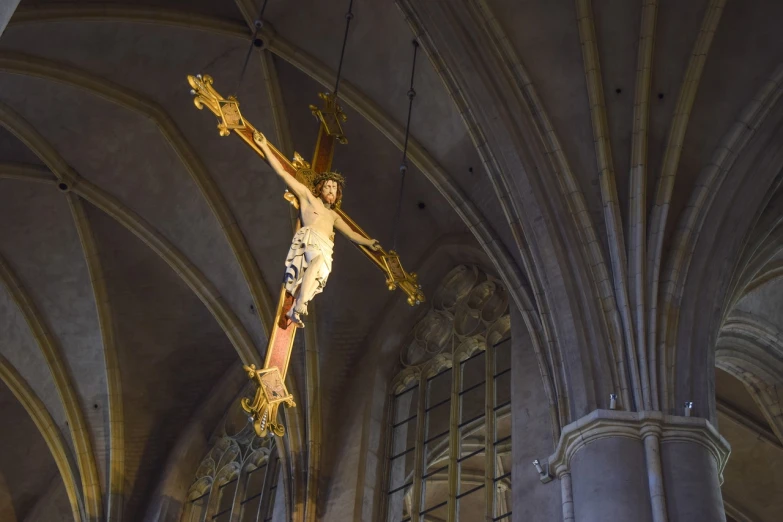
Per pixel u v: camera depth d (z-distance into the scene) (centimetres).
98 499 2239
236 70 2008
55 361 2289
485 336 1989
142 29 1930
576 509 1420
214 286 2177
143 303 2314
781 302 2023
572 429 1470
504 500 2356
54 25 1861
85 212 2203
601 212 1638
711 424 1457
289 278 1342
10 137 2095
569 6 1697
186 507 2259
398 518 1919
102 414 2292
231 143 2083
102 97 2008
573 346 1559
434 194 2081
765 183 1628
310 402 2050
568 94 1691
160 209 2167
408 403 2059
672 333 1531
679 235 1593
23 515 2516
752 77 1638
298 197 1405
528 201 1664
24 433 2534
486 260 2042
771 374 2070
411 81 1822
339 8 1875
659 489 1379
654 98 1661
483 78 1691
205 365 2386
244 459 2239
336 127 1531
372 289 2170
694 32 1644
